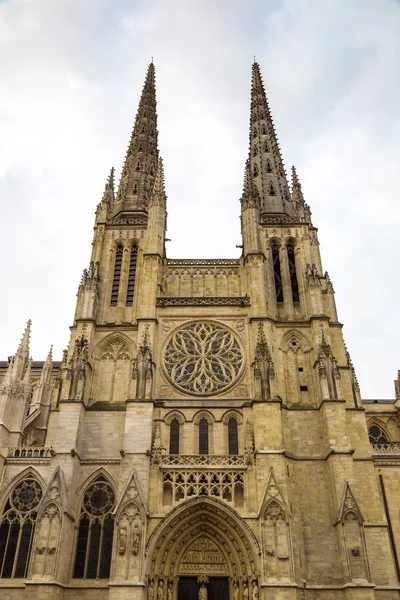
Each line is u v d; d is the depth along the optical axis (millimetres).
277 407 53875
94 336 61562
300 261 68875
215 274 67938
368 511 51188
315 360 59062
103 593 47125
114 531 47500
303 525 49906
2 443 54844
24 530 50188
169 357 60625
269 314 62906
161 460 52156
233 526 49125
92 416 55969
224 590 48250
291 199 81438
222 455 52531
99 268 67250
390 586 47219
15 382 59062
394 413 79750
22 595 46438
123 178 86125
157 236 68125
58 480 49875
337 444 52250
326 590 46562
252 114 95312
